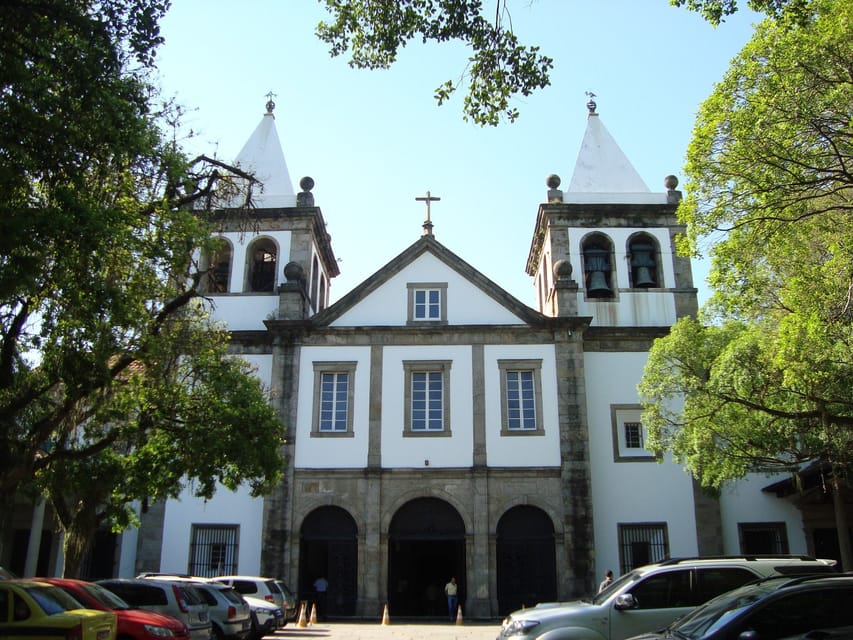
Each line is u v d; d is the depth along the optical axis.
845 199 14.66
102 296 13.73
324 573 29.66
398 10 12.71
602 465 29.16
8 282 11.55
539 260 36.84
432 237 31.41
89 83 11.88
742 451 22.03
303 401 29.55
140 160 15.80
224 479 21.44
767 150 14.25
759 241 15.64
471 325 30.03
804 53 13.55
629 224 32.78
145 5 11.77
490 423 28.95
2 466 15.57
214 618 18.05
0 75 11.44
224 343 22.31
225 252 33.06
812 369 17.28
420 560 34.44
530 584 27.62
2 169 11.40
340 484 28.55
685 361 23.38
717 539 28.22
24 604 11.89
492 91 13.21
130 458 21.12
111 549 29.17
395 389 29.53
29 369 16.94
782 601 9.16
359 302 30.78
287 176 34.38
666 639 9.77
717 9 12.81
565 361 29.44
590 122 35.84
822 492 26.80
